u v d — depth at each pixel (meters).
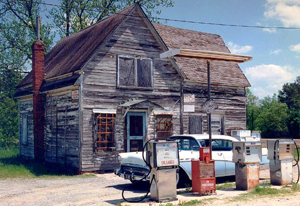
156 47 17.02
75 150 14.95
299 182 11.34
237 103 20.27
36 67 18.23
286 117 50.00
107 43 15.53
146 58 16.64
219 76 19.80
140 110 16.22
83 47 17.34
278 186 10.46
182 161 10.51
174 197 8.65
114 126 15.38
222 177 12.34
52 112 17.41
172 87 17.52
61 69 17.09
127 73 16.03
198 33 23.62
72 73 15.45
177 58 19.41
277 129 50.75
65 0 33.62
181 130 17.56
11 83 31.45
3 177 13.56
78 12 34.34
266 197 8.87
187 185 10.64
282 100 63.19
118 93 15.69
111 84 15.52
